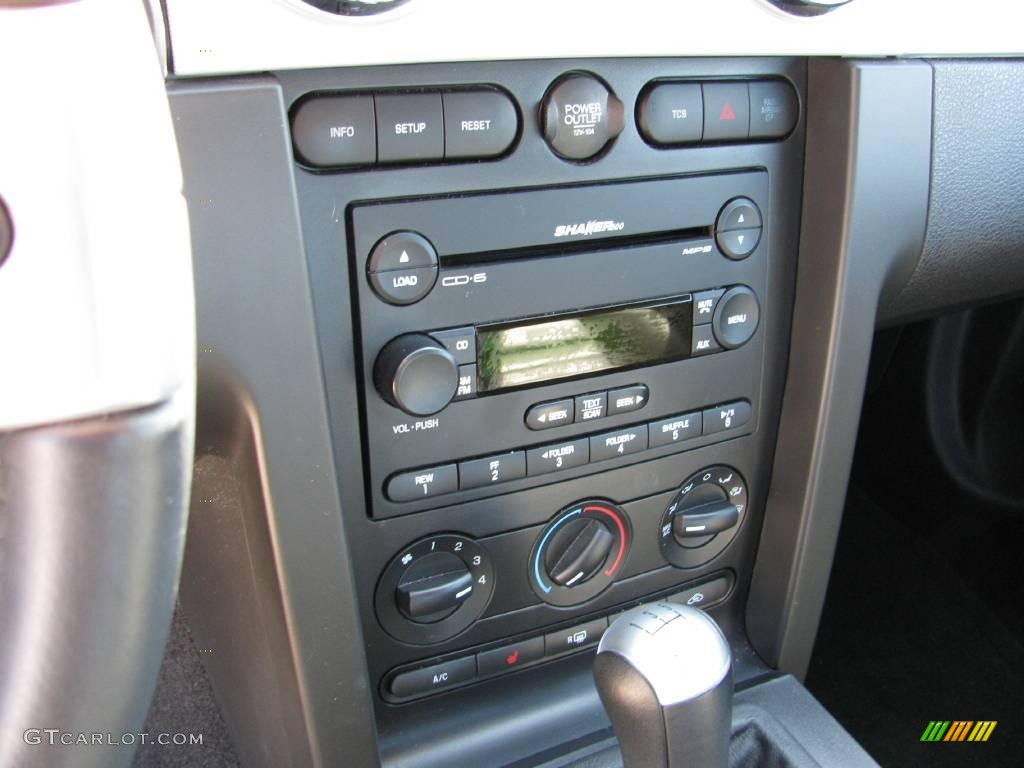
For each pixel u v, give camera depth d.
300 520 0.65
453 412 0.71
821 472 0.85
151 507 0.38
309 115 0.60
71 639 0.38
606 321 0.74
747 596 0.93
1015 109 0.81
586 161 0.69
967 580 1.32
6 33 0.32
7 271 0.33
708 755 0.65
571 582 0.81
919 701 1.19
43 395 0.35
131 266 0.35
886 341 1.33
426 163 0.64
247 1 0.53
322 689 0.71
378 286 0.65
